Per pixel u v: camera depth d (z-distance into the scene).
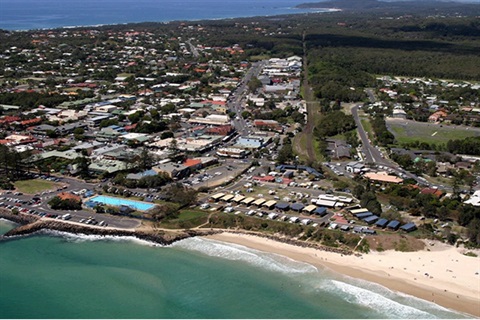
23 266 145.12
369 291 130.12
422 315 120.06
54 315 121.94
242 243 158.00
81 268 143.88
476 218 163.75
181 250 154.62
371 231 157.25
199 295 130.38
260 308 124.44
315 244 154.25
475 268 138.12
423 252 147.12
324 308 123.94
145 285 134.75
